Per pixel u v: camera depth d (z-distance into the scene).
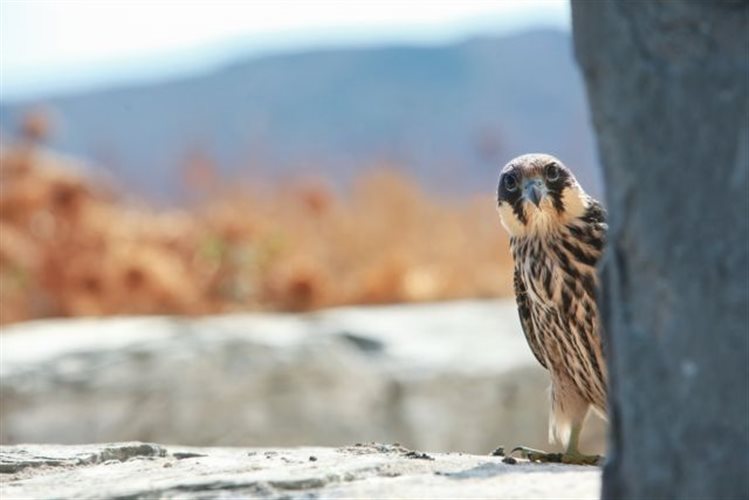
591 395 8.97
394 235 22.56
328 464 6.98
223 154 45.38
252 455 7.76
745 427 4.97
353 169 32.75
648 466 5.07
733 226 5.03
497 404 14.56
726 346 5.00
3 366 14.06
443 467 6.88
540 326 9.19
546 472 6.62
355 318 16.11
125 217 20.34
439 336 15.41
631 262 5.15
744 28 5.12
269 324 15.73
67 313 18.12
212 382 14.15
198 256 18.91
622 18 5.21
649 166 5.14
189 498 6.34
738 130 5.06
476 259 22.02
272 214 22.45
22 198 19.02
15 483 7.07
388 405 14.48
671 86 5.14
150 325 15.73
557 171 9.09
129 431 13.92
